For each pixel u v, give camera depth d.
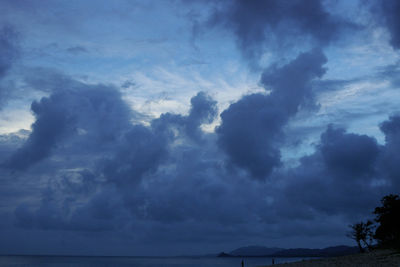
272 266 80.56
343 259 77.50
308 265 68.31
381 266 50.88
